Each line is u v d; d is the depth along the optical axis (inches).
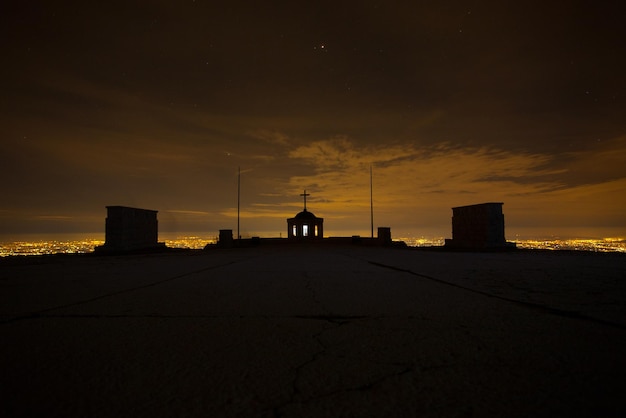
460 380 84.5
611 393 77.1
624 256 534.6
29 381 86.4
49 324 140.6
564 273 303.4
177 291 221.3
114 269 374.3
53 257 605.3
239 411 70.9
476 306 169.2
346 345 112.0
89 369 93.8
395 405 72.6
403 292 211.0
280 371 91.3
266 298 194.7
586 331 125.4
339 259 506.9
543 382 83.0
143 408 72.7
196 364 96.8
